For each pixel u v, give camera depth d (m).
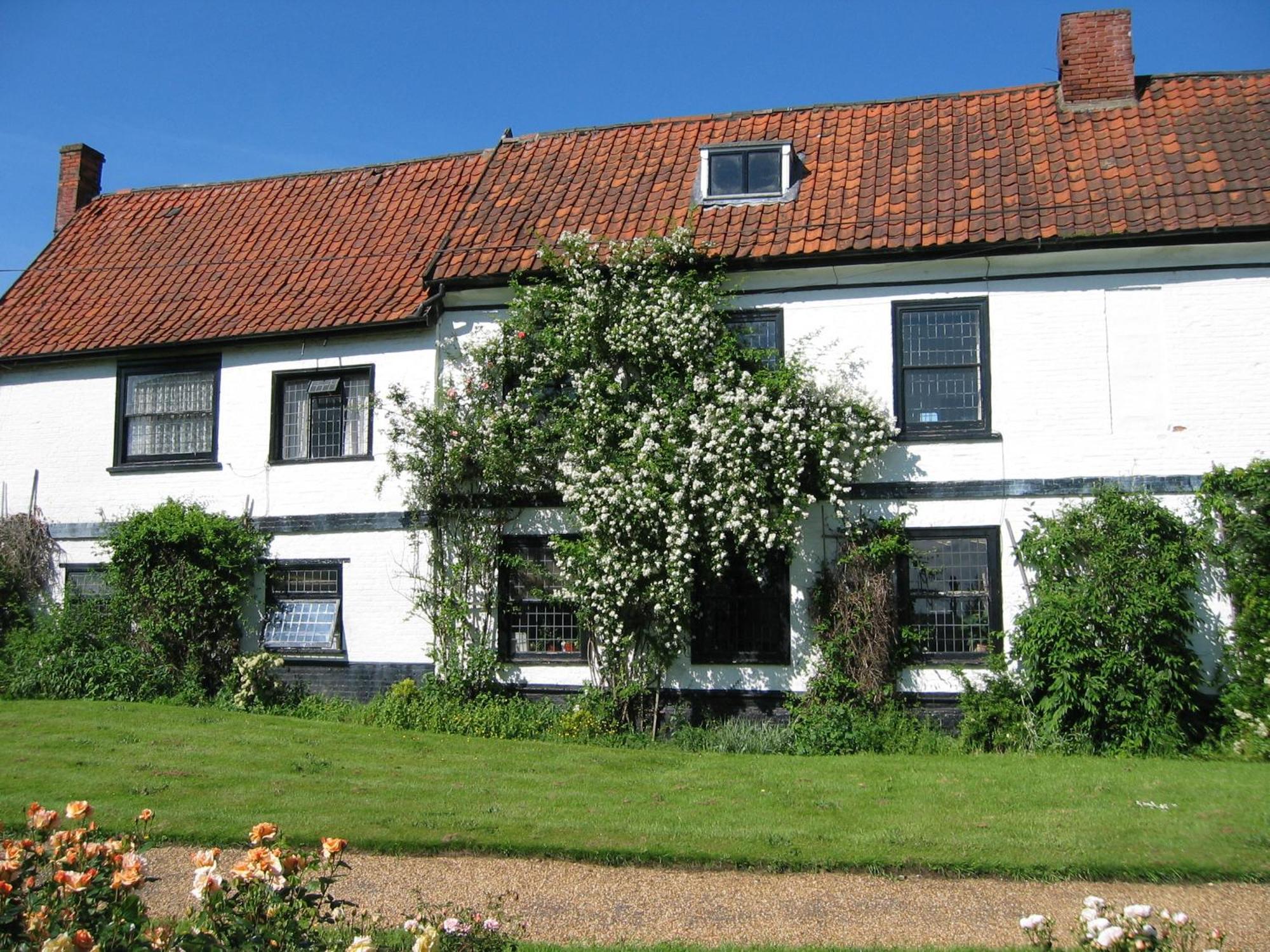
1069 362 13.55
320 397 16.25
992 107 16.39
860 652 13.27
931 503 13.62
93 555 17.11
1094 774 10.77
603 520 13.40
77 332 17.62
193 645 15.84
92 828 6.29
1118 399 13.38
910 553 13.56
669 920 7.09
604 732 13.66
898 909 7.21
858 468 13.62
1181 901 7.24
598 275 14.57
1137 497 12.84
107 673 15.67
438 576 15.04
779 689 13.79
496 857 8.40
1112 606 12.34
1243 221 13.05
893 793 10.12
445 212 17.91
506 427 14.66
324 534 15.87
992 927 6.89
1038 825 8.86
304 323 16.17
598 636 14.30
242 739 12.60
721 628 14.05
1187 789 9.98
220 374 16.75
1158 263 13.44
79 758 11.46
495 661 14.66
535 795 10.12
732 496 13.00
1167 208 13.55
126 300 18.06
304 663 15.72
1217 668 12.58
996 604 13.34
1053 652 12.37
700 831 8.79
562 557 14.12
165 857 8.30
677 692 14.05
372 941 6.04
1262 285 13.16
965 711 12.99
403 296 16.12
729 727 13.38
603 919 7.10
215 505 16.52
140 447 17.17
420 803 9.77
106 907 5.52
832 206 14.97
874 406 13.66
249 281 17.62
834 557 13.74
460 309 15.56
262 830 5.60
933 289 14.01
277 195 19.66
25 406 17.75
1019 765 11.37
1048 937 5.61
